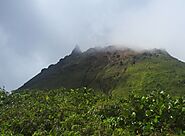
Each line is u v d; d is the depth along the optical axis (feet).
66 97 101.71
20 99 104.27
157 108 79.30
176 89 563.48
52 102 97.50
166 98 83.56
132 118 79.66
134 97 85.25
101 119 82.94
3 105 100.99
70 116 82.58
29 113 88.53
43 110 88.74
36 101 98.58
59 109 89.04
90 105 94.27
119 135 73.26
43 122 84.12
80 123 79.25
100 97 102.53
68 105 92.53
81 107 91.04
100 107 86.07
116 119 80.53
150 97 83.92
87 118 81.87
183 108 78.07
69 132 75.00
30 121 84.58
